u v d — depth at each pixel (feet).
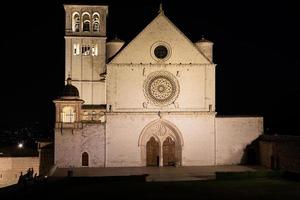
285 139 260.01
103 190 181.16
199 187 188.75
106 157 273.54
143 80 276.82
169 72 278.05
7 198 160.15
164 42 278.26
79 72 314.14
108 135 274.16
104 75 304.50
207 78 279.90
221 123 280.51
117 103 275.39
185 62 278.87
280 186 190.90
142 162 276.00
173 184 198.18
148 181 210.59
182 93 278.46
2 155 315.37
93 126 273.33
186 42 279.49
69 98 273.95
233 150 280.92
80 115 277.44
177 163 278.26
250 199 159.22
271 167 258.37
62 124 271.69
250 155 282.36
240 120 281.74
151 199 159.63
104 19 317.42
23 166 307.58
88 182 205.77
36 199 160.86
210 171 248.93
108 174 238.48
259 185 194.18
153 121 276.62
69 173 223.10
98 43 315.99
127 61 276.00
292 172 216.74
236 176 215.92
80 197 164.25
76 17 316.60
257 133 282.56
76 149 272.31
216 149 279.90
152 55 277.44
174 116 277.85
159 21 278.67
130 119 275.80
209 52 286.05
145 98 276.82
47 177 212.23
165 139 280.31
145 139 278.05
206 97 279.69
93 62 315.17
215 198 161.48
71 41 314.55
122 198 161.79
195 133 278.87
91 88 314.14
